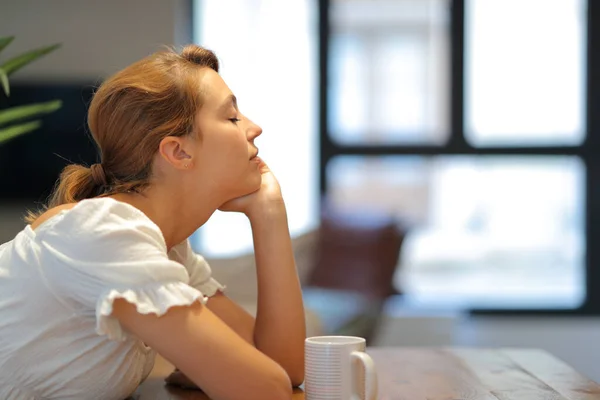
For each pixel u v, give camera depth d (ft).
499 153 19.04
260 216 5.37
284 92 19.19
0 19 18.30
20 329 4.37
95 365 4.51
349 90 19.36
